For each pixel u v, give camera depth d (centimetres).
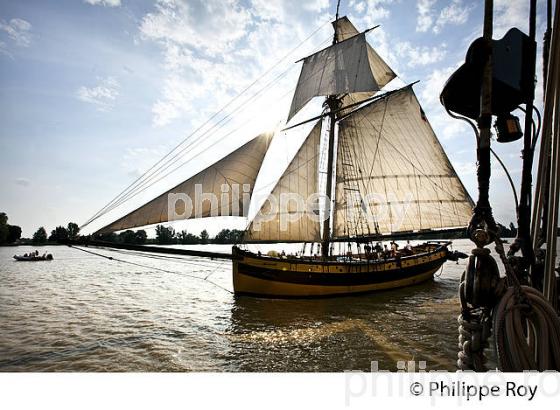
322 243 2555
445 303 2000
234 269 2042
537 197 306
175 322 1662
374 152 3075
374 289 2273
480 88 301
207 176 1764
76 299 2338
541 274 333
